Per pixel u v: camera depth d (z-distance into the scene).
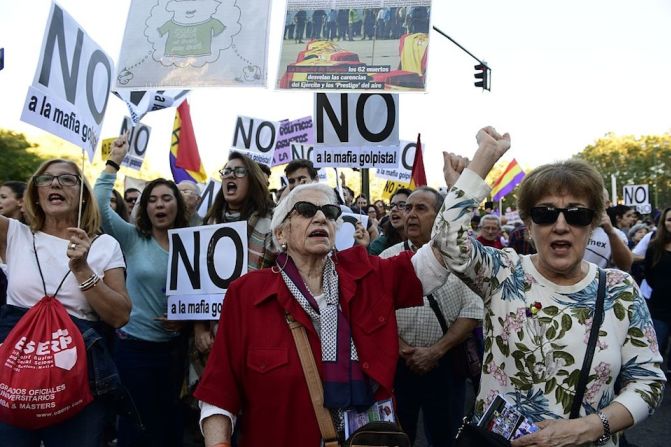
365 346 2.14
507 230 15.60
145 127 7.49
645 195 17.08
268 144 7.55
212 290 3.60
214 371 2.15
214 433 2.09
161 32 3.97
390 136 4.86
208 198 6.67
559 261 2.01
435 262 2.28
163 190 3.93
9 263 2.83
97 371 2.67
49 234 2.90
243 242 3.60
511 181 16.20
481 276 2.15
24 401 2.45
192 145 7.46
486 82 15.78
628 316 2.02
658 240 5.78
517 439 1.94
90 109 3.41
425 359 3.23
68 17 3.22
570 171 2.06
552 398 1.99
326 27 3.82
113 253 2.96
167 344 3.76
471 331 3.33
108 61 3.59
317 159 4.95
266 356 2.09
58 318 2.62
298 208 2.26
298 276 2.24
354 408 2.09
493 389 2.09
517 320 2.06
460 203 2.09
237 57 3.87
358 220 5.08
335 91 3.76
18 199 4.80
